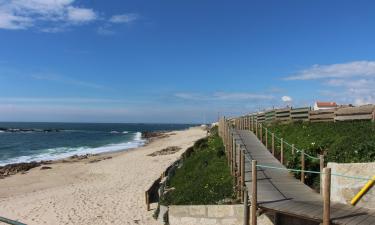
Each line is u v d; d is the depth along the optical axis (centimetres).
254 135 2736
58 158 5981
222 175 2062
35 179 3731
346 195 1258
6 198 2778
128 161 4700
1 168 4644
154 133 13300
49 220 2092
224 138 2636
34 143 9325
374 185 1206
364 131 1908
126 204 2366
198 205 1644
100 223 1998
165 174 2994
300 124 2533
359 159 1560
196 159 2819
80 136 12512
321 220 1089
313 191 1443
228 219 1581
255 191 1239
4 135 12362
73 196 2670
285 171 1766
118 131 17412
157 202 2369
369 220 1074
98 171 4000
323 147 1888
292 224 1354
